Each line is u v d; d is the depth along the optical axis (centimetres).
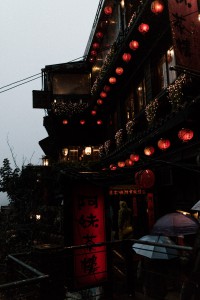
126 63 1680
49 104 2467
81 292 920
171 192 1390
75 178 839
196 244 255
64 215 840
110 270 820
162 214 1423
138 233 1579
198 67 849
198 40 872
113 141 2186
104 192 880
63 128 2645
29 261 1057
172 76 1315
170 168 1152
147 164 1039
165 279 753
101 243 753
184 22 863
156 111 1348
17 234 1295
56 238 1298
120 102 2033
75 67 2680
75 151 2670
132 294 762
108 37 2228
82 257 803
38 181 1733
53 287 644
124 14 1805
